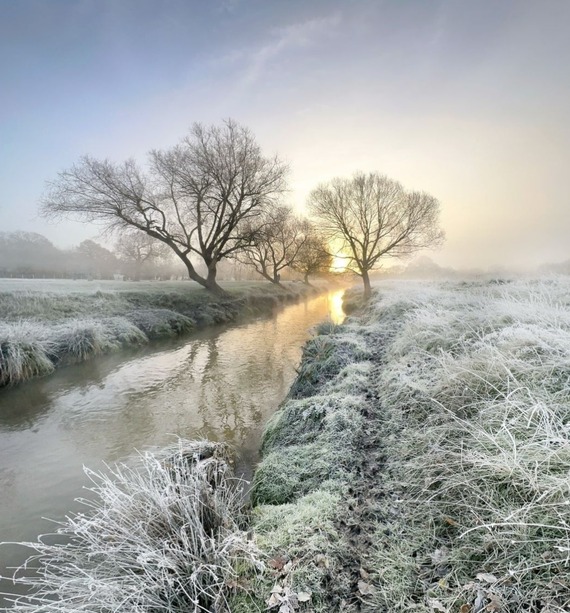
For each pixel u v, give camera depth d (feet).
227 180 68.90
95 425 19.30
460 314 21.16
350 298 84.94
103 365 31.40
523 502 7.22
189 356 35.06
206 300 64.90
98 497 13.04
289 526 8.38
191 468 10.78
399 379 15.35
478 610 5.56
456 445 9.84
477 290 33.40
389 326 29.53
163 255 121.70
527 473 7.43
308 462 11.50
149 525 7.72
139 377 28.02
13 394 23.95
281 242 119.96
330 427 13.19
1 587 9.09
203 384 26.17
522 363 11.89
